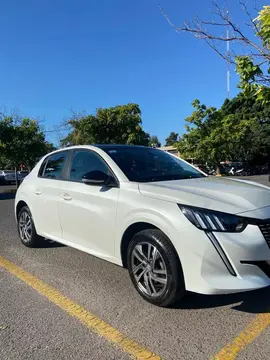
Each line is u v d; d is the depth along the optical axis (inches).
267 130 1642.5
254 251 122.0
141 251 142.0
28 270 187.8
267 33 169.9
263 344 112.7
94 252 167.3
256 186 161.5
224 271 121.6
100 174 160.9
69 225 182.9
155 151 198.2
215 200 131.0
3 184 1279.5
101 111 1059.9
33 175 227.8
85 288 161.3
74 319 132.3
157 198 138.7
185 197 133.5
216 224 123.5
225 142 1283.2
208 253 121.9
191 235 124.4
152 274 137.4
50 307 142.9
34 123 844.0
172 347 112.5
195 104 1285.7
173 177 168.1
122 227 148.8
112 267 189.9
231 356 106.7
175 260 129.3
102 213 159.3
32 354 110.3
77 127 1088.2
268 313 133.0
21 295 155.4
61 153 208.1
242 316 131.2
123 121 1049.5
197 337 117.8
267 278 124.4
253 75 186.5
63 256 211.5
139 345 114.0
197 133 1290.6
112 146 187.9
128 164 168.7
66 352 111.0
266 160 1765.5
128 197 148.8
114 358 107.3
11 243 246.5
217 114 1293.1
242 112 1704.0
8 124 802.2
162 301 134.5
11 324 129.5
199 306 139.6
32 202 216.5
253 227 124.3
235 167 1738.4
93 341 117.0
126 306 141.6
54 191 195.2
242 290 120.0
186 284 126.3
